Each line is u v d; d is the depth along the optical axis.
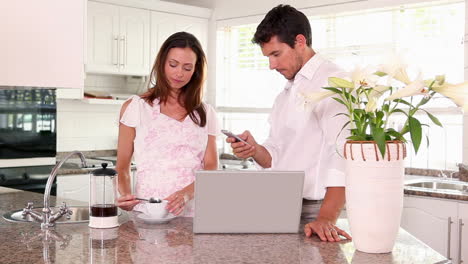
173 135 2.51
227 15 5.49
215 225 1.83
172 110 2.54
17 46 1.88
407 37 4.47
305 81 2.07
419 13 4.41
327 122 1.96
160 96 2.52
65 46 2.00
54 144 4.32
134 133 2.53
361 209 1.60
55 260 1.54
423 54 4.39
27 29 1.90
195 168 2.53
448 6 4.26
